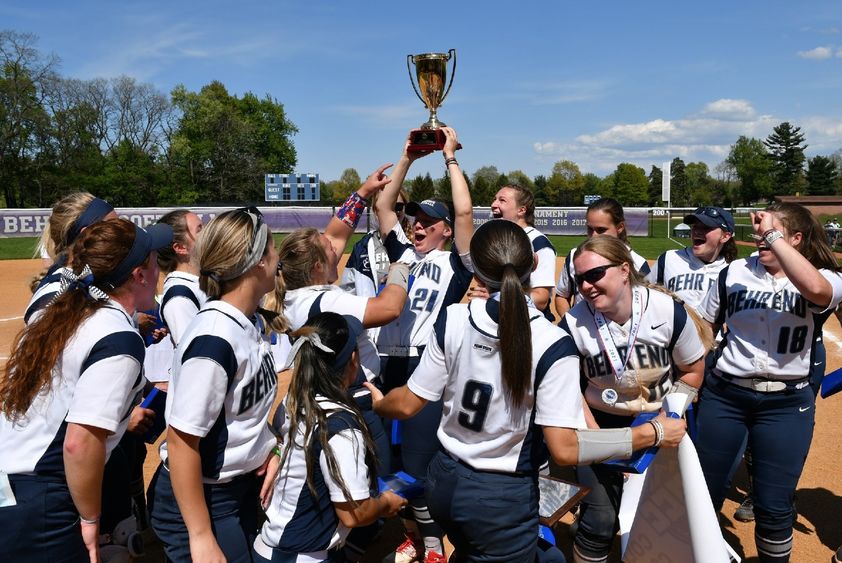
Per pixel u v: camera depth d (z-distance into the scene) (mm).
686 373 3158
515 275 2250
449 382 2457
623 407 3182
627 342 3070
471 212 3701
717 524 2643
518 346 2203
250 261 2367
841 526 4371
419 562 3713
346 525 2564
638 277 3121
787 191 93125
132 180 59281
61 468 2328
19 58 52281
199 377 2244
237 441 2420
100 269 2410
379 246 4379
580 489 2920
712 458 3660
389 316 3156
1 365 7590
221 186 66188
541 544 2746
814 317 3410
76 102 56688
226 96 74125
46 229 3387
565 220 31203
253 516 2668
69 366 2291
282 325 2740
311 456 2500
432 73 4398
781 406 3441
